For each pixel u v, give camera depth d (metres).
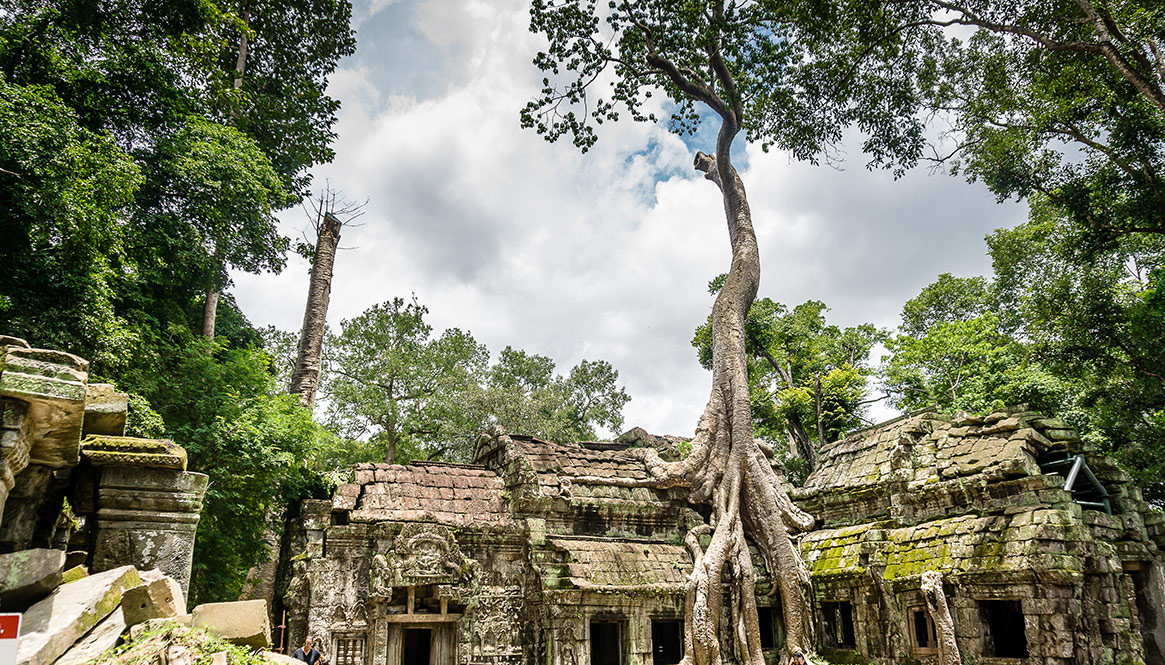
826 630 20.28
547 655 16.47
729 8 19.58
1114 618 15.14
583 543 18.30
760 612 20.36
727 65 21.75
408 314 36.47
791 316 38.72
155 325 18.81
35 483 6.39
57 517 7.43
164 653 5.18
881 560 18.66
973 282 34.84
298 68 26.55
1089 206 19.98
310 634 16.14
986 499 17.50
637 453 21.58
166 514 7.36
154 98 17.16
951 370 29.92
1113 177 19.48
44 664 4.58
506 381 40.50
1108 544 15.83
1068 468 17.69
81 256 12.73
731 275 22.36
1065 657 14.57
